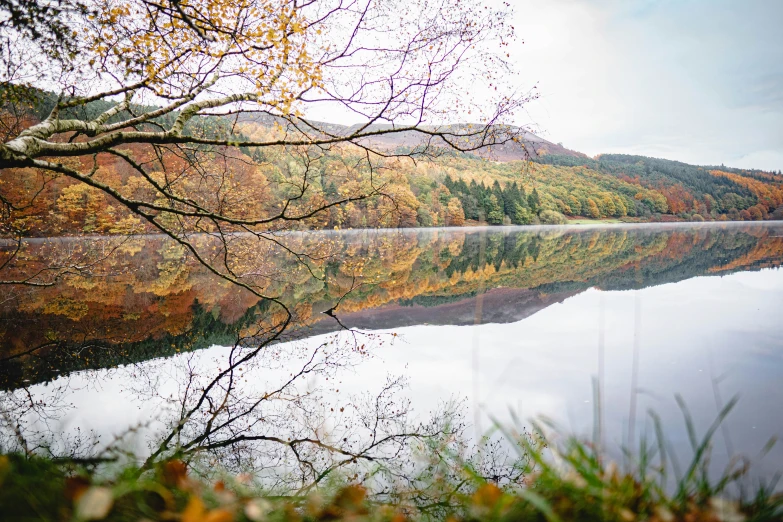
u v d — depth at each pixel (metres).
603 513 1.25
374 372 5.14
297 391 4.59
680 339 5.79
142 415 3.93
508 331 6.79
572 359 5.16
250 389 4.68
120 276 14.56
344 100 4.97
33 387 4.68
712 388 4.07
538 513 1.29
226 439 3.46
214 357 5.96
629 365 4.83
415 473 2.77
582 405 3.79
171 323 8.12
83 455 2.96
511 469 2.66
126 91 4.88
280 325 8.08
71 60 4.47
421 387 4.50
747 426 3.26
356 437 3.43
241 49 4.38
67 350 6.18
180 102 4.75
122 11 4.41
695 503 1.34
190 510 1.11
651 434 3.17
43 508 1.22
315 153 5.83
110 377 5.05
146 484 1.35
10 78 4.54
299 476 2.77
